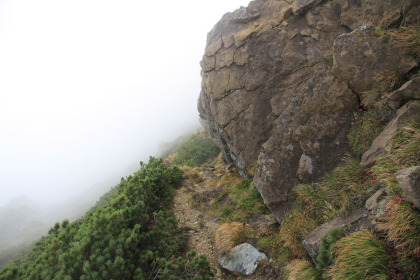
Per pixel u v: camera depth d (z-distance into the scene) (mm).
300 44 9070
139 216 6309
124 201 6656
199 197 9617
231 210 8023
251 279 5234
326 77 6699
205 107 12664
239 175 11086
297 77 9016
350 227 4082
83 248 4543
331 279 3791
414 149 4191
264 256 5582
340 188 5520
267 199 6680
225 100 10461
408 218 3223
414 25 5352
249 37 9953
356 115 6238
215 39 11281
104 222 5203
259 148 9742
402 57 5480
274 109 9305
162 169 11000
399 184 3379
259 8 10445
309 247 4551
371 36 5898
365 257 3270
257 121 9672
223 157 14461
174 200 9789
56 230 5945
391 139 4941
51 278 4398
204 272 5082
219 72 10688
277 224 6555
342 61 6324
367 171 5184
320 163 6352
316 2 8938
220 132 11680
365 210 4250
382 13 6480
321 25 8789
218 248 6387
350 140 6141
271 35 9562
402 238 3191
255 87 9727
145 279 4852
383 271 3125
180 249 6691
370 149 5379
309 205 5797
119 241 4793
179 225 7977
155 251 5500
